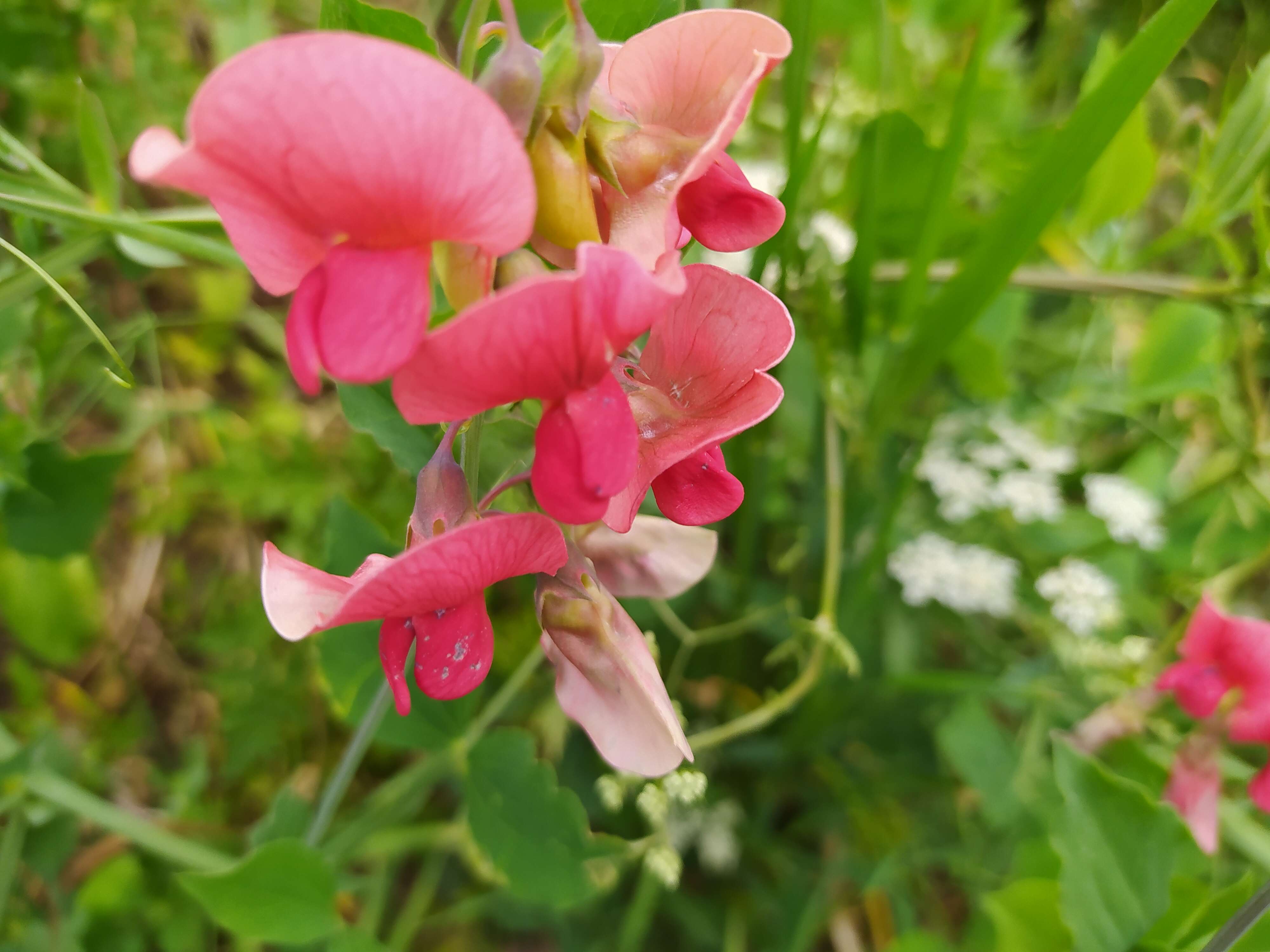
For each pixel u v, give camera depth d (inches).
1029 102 7.9
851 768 6.9
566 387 2.5
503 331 2.2
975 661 7.3
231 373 8.1
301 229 2.4
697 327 2.9
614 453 2.5
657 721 3.3
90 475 5.7
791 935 6.5
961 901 7.2
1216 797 5.4
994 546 7.4
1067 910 4.1
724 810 6.6
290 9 7.4
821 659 5.6
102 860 6.8
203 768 6.7
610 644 3.2
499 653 6.6
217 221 5.0
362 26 3.7
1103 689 6.1
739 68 2.7
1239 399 7.0
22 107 6.3
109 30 6.5
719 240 2.9
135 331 6.0
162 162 2.0
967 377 6.7
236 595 7.5
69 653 7.2
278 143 2.1
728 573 6.8
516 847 4.6
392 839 6.4
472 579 2.6
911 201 6.2
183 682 7.6
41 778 5.3
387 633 2.8
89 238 5.0
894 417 5.9
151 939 6.1
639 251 2.7
